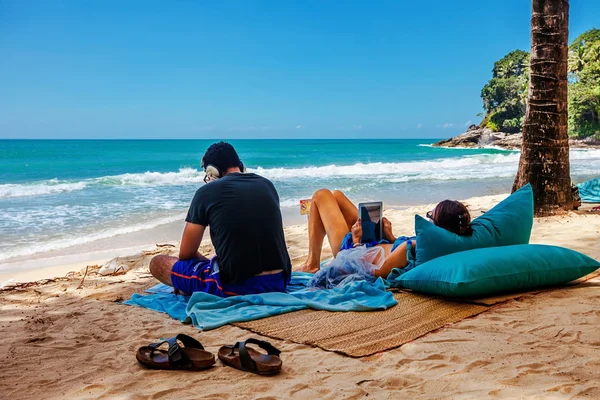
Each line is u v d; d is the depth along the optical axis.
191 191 15.80
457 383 2.43
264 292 4.07
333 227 4.89
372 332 3.22
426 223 4.13
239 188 4.02
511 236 4.30
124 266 6.05
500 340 2.99
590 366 2.57
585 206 8.65
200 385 2.53
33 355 3.08
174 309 3.96
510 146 65.50
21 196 14.32
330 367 2.71
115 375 2.71
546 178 7.77
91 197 14.09
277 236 4.12
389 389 2.41
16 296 4.81
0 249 7.85
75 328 3.61
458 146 74.38
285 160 39.81
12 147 77.75
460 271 3.67
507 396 2.27
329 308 3.70
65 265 6.88
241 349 2.69
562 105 7.70
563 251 4.08
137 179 19.16
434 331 3.20
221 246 3.98
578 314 3.40
